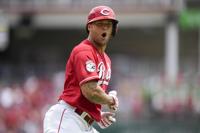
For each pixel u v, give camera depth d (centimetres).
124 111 5419
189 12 7069
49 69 7212
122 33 8000
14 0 7356
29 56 7944
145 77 6388
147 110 5469
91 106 1702
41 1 7406
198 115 5384
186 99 5484
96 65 1678
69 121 1686
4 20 5391
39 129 5128
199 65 7756
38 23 7500
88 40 1703
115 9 7238
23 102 5328
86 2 7344
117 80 6056
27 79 6388
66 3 7381
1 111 5116
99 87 1644
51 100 5603
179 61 8038
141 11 7212
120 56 8044
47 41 7969
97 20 1662
